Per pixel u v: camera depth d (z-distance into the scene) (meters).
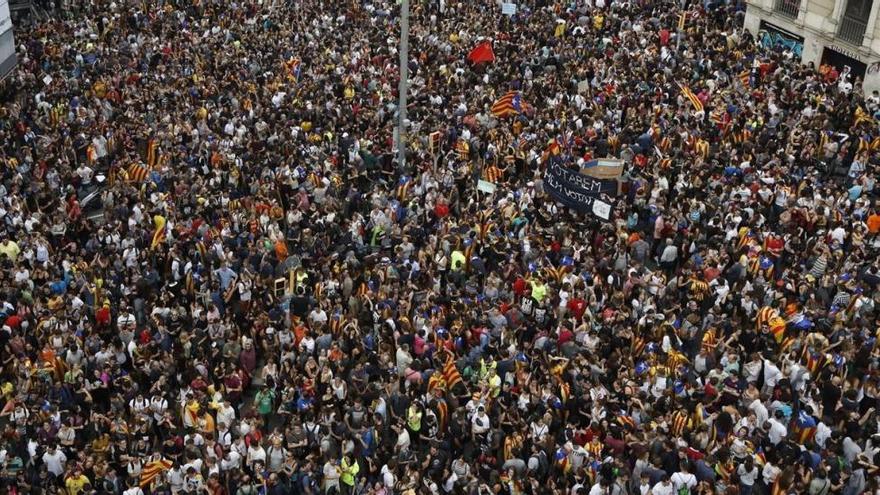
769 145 35.47
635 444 20.11
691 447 20.53
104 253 27.80
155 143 35.25
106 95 41.22
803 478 19.62
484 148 36.00
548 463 20.45
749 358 23.70
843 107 38.53
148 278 26.80
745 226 29.48
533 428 20.88
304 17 52.41
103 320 25.19
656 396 22.22
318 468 20.61
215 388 23.11
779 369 23.45
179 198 31.70
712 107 38.78
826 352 23.69
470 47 46.53
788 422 21.69
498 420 21.80
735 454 20.38
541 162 34.28
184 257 27.75
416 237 29.19
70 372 23.03
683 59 44.00
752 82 41.19
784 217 30.33
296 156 34.59
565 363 22.77
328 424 21.56
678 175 32.72
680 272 27.17
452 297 25.89
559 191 30.86
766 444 21.05
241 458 20.72
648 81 41.44
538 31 48.47
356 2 55.00
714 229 29.22
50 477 20.53
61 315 24.69
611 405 21.73
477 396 21.86
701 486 19.22
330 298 25.56
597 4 52.69
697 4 54.03
